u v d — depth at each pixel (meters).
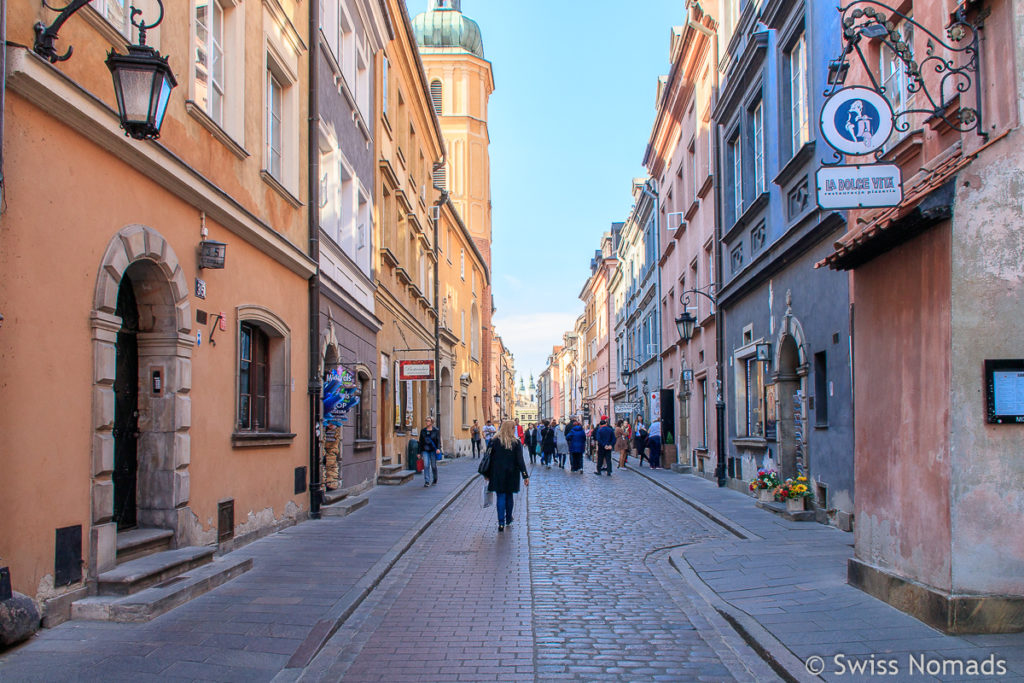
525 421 183.12
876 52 10.30
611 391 54.59
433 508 14.89
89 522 6.77
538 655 5.96
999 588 6.00
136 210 7.61
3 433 5.68
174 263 8.28
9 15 5.73
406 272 25.11
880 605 6.90
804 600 7.25
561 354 112.25
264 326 11.67
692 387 24.94
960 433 6.09
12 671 5.20
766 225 15.89
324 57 14.98
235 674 5.33
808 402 13.26
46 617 6.14
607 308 56.53
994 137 6.25
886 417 7.16
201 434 9.11
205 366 9.24
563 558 10.15
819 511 12.56
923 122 8.45
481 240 54.59
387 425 22.67
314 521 12.98
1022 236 6.18
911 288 6.74
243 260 10.58
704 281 22.91
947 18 7.68
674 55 24.91
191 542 8.70
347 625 6.79
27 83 5.82
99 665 5.38
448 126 53.34
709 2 21.09
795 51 14.31
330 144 15.45
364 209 19.30
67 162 6.45
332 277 15.18
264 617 6.71
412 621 6.96
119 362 8.16
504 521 12.50
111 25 7.06
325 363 15.34
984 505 6.05
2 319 5.64
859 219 8.34
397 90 24.47
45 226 6.16
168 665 5.44
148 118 5.98
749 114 17.58
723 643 6.29
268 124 12.09
